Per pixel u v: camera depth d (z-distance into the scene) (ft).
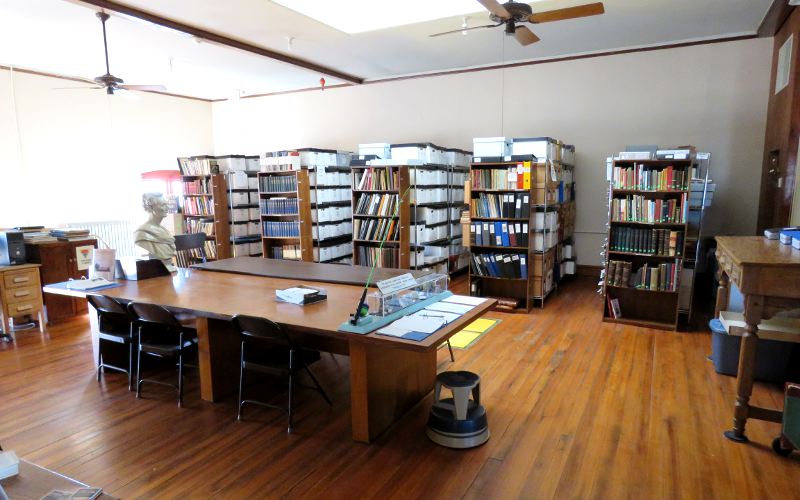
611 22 19.45
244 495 7.75
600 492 7.74
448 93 27.45
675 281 15.70
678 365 13.03
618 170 16.33
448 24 19.25
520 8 12.76
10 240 16.70
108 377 12.73
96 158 27.96
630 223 16.76
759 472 8.22
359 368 9.09
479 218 18.94
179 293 11.62
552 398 11.11
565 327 16.55
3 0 15.88
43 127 25.38
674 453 8.82
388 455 8.86
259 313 9.75
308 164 24.67
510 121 26.07
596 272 25.03
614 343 14.84
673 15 18.70
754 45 20.81
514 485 7.93
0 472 5.06
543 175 18.37
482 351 14.25
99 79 18.13
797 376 11.75
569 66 24.36
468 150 27.27
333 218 26.03
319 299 10.75
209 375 11.09
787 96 17.04
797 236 9.59
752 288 8.56
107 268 13.25
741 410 9.11
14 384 12.30
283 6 17.11
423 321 9.07
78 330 17.11
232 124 35.04
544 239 18.70
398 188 20.33
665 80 22.58
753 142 21.35
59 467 8.59
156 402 11.19
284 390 11.75
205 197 26.76
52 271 17.90
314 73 26.96
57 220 26.14
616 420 10.05
